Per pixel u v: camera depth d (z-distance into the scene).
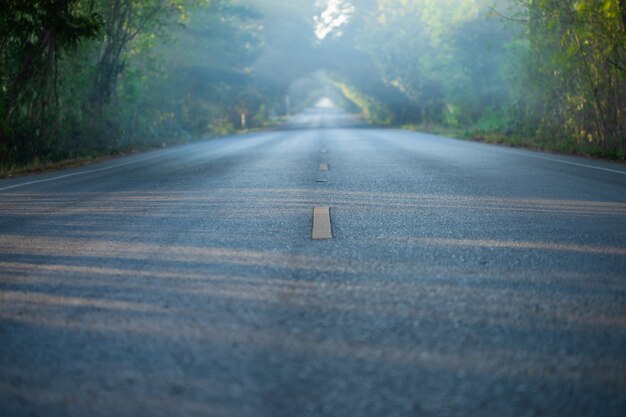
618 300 4.05
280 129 65.12
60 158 21.61
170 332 3.53
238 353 3.18
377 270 4.90
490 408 2.54
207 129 51.44
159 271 5.02
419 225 6.94
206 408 2.57
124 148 27.88
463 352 3.16
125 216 8.08
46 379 2.91
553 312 3.81
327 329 3.53
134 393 2.73
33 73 20.33
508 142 27.30
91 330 3.60
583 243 5.89
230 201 9.20
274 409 2.55
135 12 28.02
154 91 36.22
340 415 2.50
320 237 6.28
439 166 15.11
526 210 7.98
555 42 22.88
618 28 18.31
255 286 4.47
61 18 19.31
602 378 2.83
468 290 4.31
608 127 20.00
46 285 4.71
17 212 8.91
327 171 14.08
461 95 43.78
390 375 2.88
